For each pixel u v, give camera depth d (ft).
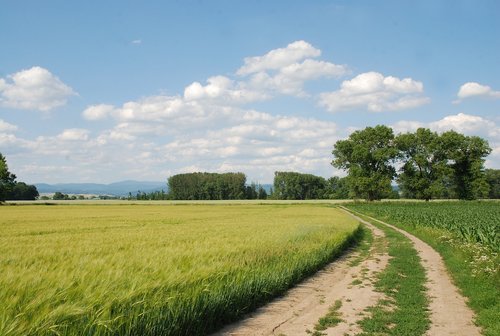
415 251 71.51
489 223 99.86
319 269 54.29
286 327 29.84
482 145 303.27
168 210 222.28
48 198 619.67
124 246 53.16
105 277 27.91
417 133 308.81
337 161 314.76
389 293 40.06
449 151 302.45
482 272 42.32
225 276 33.96
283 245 54.90
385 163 307.58
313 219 133.49
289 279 43.06
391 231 113.60
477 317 31.24
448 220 112.06
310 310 34.45
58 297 22.77
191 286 29.27
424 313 32.76
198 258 39.52
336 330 28.89
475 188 301.84
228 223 111.75
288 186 526.57
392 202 290.35
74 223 114.11
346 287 43.27
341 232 80.18
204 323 28.73
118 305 23.53
